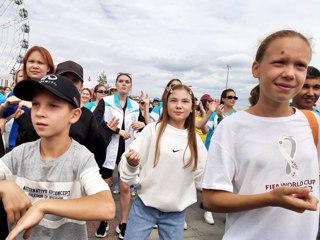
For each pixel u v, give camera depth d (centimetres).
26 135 197
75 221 132
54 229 128
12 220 104
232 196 121
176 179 220
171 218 225
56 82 127
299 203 101
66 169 129
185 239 341
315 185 128
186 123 237
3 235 166
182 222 231
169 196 219
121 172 211
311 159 127
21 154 134
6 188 105
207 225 386
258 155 123
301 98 234
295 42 117
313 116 133
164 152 219
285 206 105
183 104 227
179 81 315
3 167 129
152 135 227
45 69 242
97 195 110
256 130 126
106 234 334
